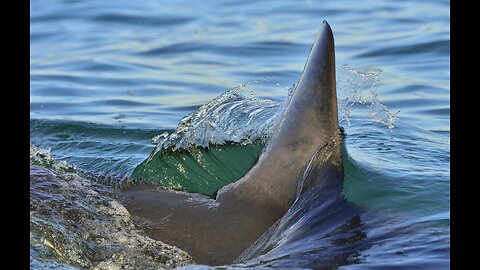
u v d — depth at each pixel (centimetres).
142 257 1878
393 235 1761
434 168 2128
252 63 3862
